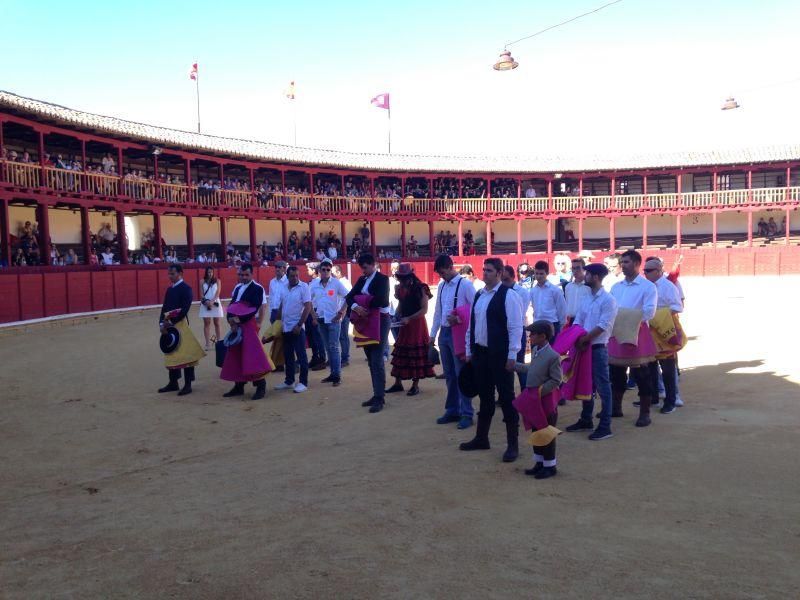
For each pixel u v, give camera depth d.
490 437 7.88
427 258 43.00
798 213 46.62
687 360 12.90
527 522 5.00
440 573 4.14
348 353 13.18
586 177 47.09
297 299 10.77
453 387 8.56
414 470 6.51
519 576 4.06
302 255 38.25
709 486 5.73
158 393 10.86
